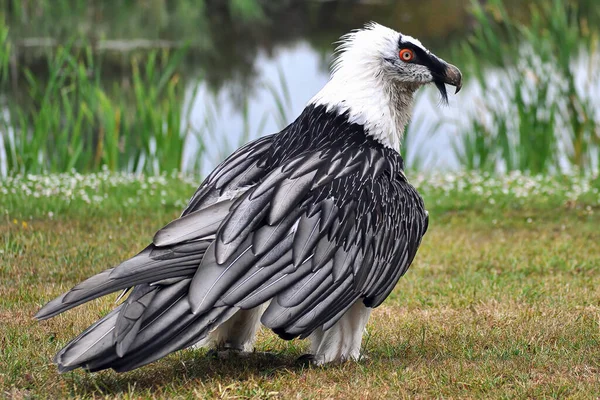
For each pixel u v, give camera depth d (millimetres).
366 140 8375
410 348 8711
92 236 12969
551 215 15469
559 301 10484
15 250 11969
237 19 38688
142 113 19062
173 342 6766
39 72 25906
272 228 7285
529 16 31234
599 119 20750
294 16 39875
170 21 36000
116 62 28844
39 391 7227
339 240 7570
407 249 8383
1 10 32312
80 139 18578
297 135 8414
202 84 28141
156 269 6941
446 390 7402
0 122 18938
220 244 7082
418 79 8680
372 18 38312
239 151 8398
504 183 17172
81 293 6695
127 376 7688
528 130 19531
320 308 7367
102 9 36219
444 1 39375
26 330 8891
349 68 8555
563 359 8242
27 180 16203
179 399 7078
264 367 8062
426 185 17219
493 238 14102
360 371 7891
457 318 9836
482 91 20375
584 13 28953
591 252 13156
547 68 20297
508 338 8961
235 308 6969
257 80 28906
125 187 16266
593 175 18125
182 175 17859
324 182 7680
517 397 7246
